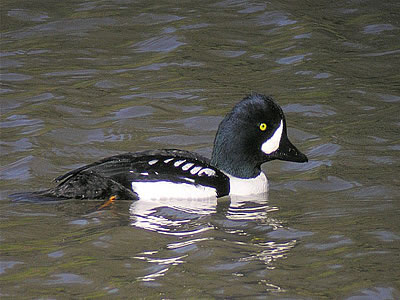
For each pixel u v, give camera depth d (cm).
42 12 2194
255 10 2230
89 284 891
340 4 2300
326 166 1339
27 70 1802
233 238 1028
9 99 1622
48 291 875
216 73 1808
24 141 1409
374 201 1179
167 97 1653
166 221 1088
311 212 1138
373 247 988
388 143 1427
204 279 902
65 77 1764
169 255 968
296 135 1476
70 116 1542
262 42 2006
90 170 1166
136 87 1712
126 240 1016
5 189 1209
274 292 870
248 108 1237
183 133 1478
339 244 1001
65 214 1102
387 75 1795
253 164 1245
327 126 1519
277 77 1781
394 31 2081
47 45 1969
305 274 915
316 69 1825
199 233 1043
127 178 1158
